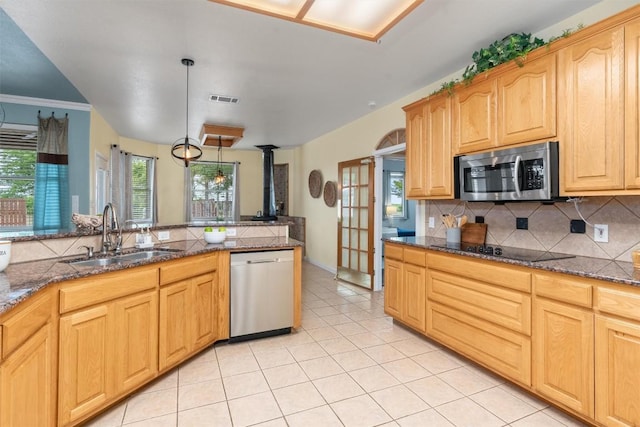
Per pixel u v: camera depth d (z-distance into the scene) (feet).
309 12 6.90
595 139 6.34
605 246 7.16
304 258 23.12
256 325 9.91
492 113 8.38
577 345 5.99
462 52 9.43
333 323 11.41
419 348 9.43
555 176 6.97
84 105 14.08
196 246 9.58
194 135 20.63
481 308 7.87
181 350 8.09
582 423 6.18
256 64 10.15
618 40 6.01
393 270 10.98
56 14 7.50
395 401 6.91
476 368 8.29
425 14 7.63
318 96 13.10
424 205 12.28
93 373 6.12
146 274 7.13
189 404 6.79
